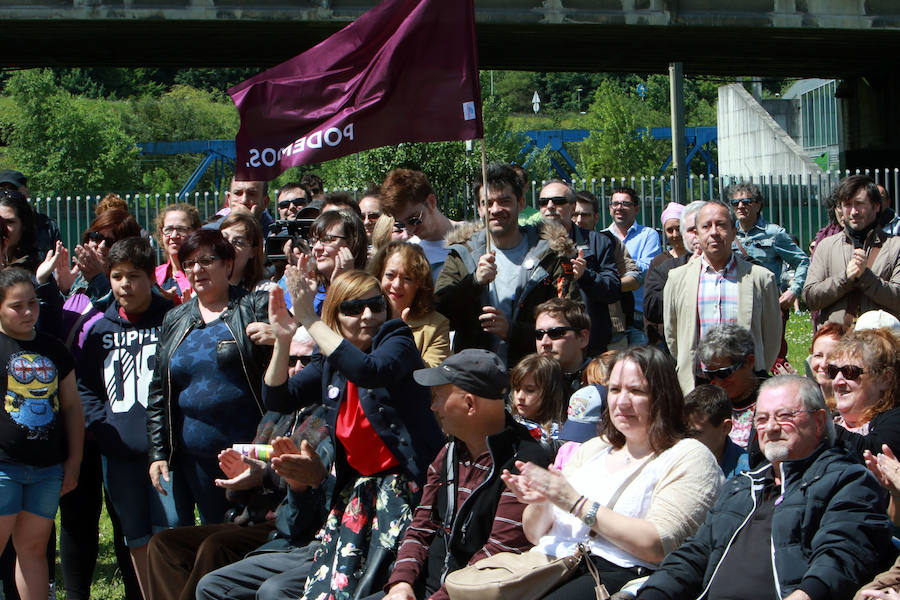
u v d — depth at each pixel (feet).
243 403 18.98
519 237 21.57
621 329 25.04
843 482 12.60
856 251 22.72
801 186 72.69
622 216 31.76
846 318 23.36
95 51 90.58
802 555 12.48
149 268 20.67
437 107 20.76
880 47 96.27
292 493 17.03
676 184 69.15
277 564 16.76
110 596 22.15
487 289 21.12
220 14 75.15
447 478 15.10
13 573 20.99
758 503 13.15
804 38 88.89
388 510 15.97
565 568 13.62
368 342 16.60
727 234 21.72
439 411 14.89
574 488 14.20
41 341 19.52
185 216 24.52
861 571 12.09
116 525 21.11
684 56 100.01
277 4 75.72
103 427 20.25
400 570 14.98
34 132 177.06
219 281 19.40
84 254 22.66
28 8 74.33
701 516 13.62
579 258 20.95
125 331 20.68
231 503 19.01
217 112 269.23
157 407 19.38
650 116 245.65
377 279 17.71
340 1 76.28
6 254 23.15
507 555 14.05
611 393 14.47
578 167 191.11
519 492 13.48
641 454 14.34
